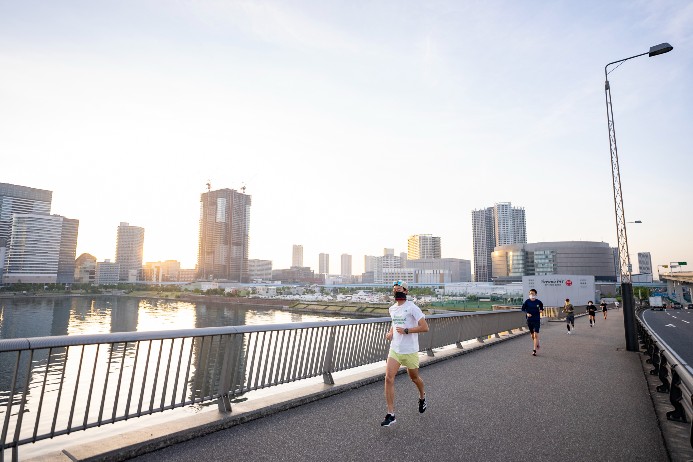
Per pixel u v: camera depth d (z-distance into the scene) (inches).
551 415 225.9
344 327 307.3
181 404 195.8
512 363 400.5
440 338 454.6
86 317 5984.3
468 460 164.1
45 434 152.6
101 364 1772.9
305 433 193.2
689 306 2891.2
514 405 245.6
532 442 185.2
